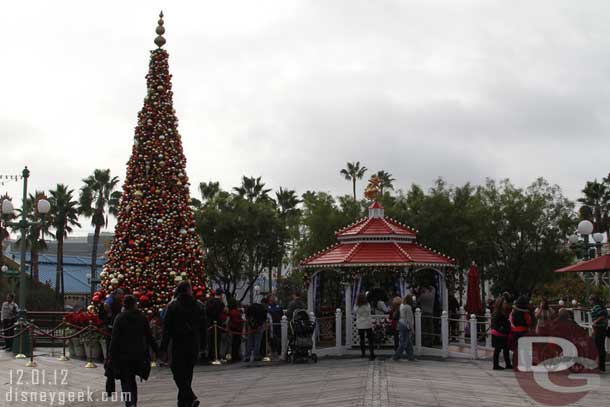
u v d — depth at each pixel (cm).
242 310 2327
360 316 2180
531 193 5044
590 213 6500
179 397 1199
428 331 2384
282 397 1452
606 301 3139
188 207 2505
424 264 2462
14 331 2509
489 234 4834
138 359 1225
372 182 2680
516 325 1889
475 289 2688
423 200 4378
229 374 1916
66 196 6072
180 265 2386
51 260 7306
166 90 2541
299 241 4928
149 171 2459
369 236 2523
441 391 1474
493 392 1462
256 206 5553
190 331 1188
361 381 1650
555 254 4953
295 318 2177
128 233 2411
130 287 2336
